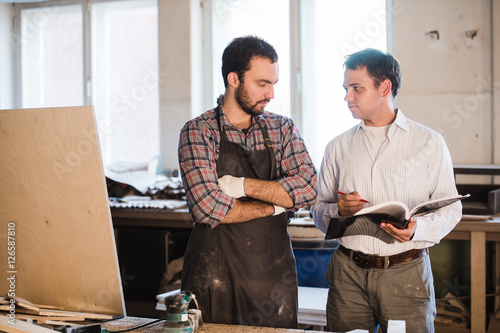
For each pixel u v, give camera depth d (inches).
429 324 74.7
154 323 63.8
